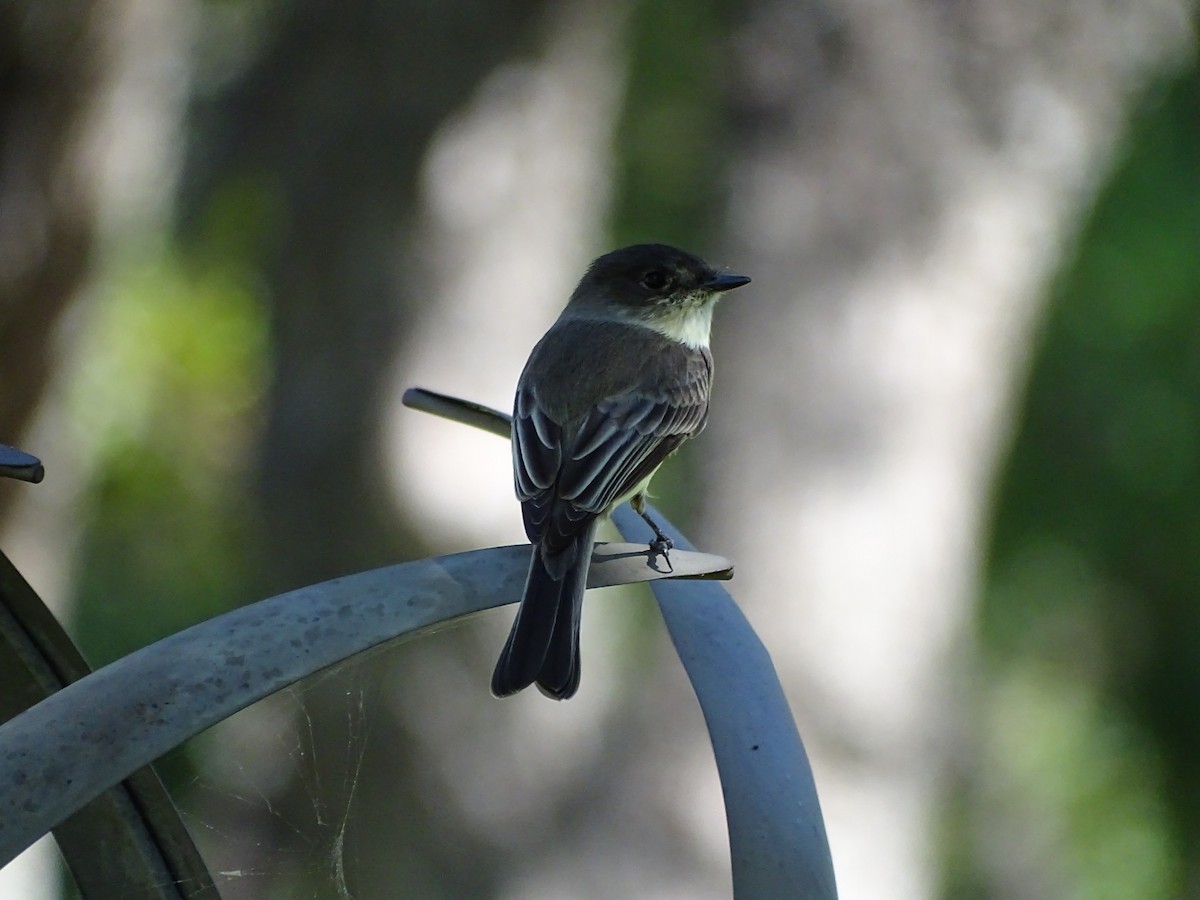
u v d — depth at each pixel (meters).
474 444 12.76
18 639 4.43
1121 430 21.42
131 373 17.41
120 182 13.47
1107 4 11.91
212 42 15.66
